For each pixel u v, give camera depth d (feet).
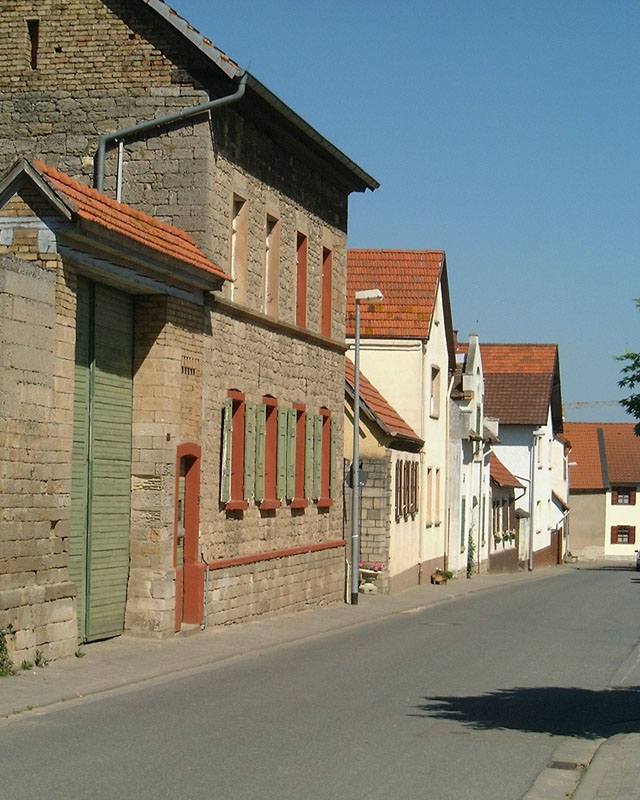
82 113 68.64
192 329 65.21
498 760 35.60
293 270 83.05
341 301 95.09
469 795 30.71
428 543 135.03
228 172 70.28
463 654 63.93
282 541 81.97
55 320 50.72
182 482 65.41
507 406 221.66
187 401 64.64
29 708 41.27
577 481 319.68
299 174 84.12
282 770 32.55
